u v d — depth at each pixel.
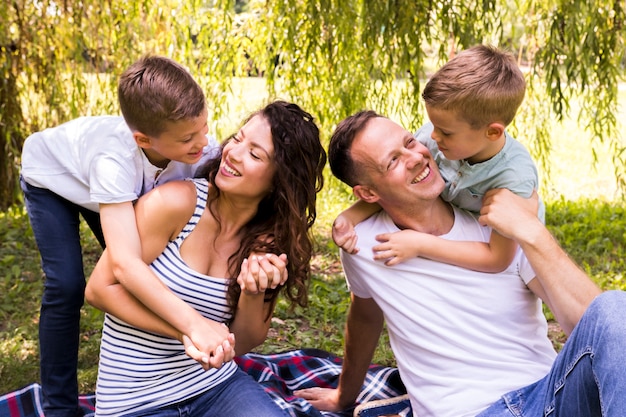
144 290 2.31
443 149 2.62
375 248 2.60
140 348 2.46
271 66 5.95
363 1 5.33
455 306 2.56
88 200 2.89
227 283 2.48
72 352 3.03
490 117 2.49
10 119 6.32
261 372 3.42
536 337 2.62
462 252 2.56
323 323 4.51
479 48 2.60
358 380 3.13
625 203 7.31
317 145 2.51
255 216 2.56
